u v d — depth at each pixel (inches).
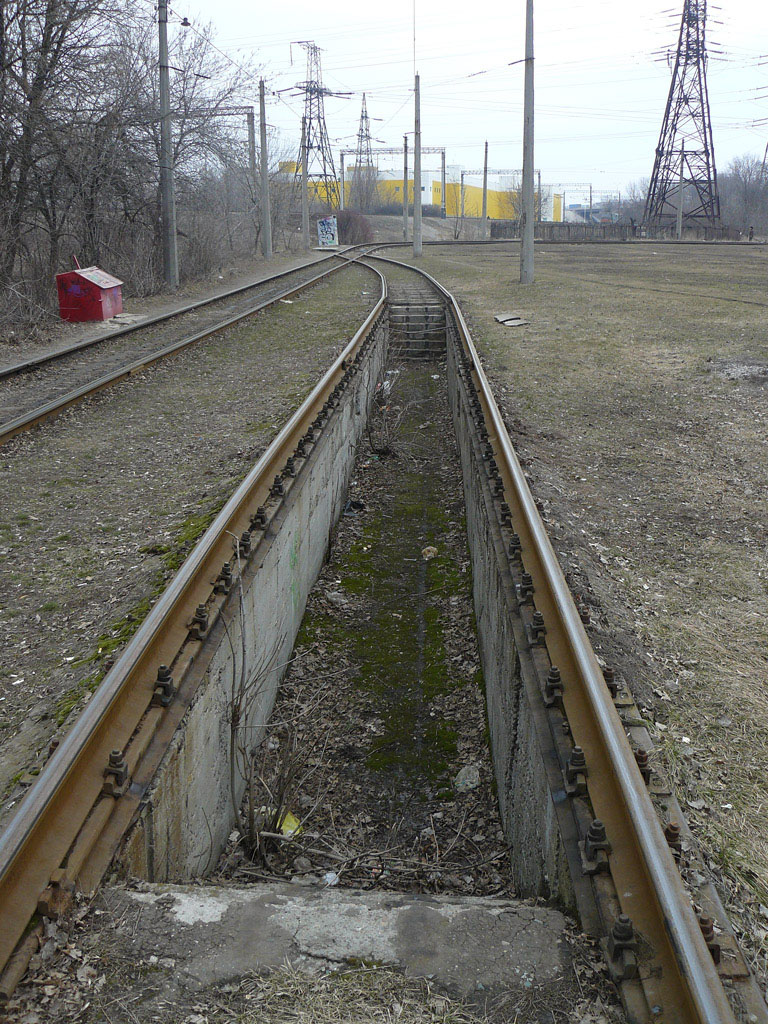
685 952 96.2
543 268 1256.2
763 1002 103.7
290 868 182.4
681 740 165.2
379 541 388.5
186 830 160.1
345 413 424.2
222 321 708.0
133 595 213.3
